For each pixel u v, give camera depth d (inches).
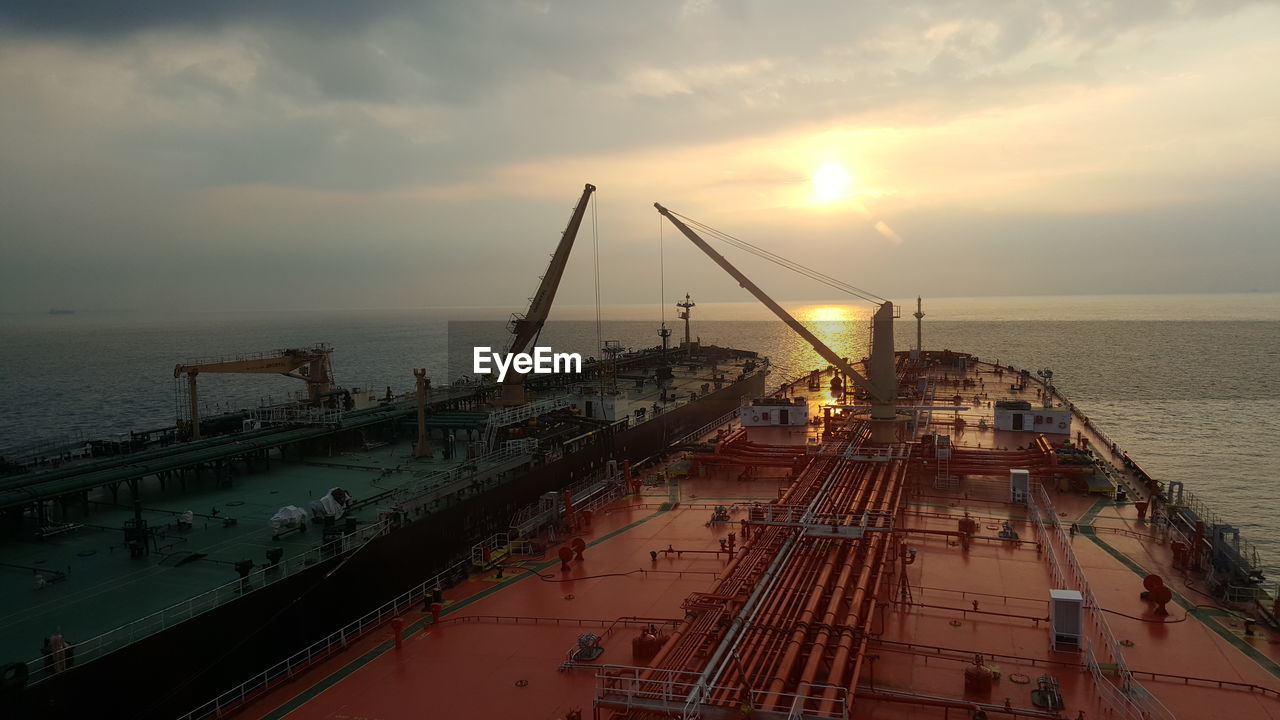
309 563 1475.1
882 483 2007.9
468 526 1971.0
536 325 3107.8
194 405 2305.6
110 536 1617.9
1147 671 1197.1
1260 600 1429.6
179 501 1884.8
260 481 2084.2
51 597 1310.3
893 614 1395.2
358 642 1390.3
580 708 1118.4
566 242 3149.6
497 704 1142.3
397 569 1690.5
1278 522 3085.6
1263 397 6619.1
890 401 2449.6
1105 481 2123.5
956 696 1116.5
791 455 2405.3
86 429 5521.7
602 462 2701.8
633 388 4089.6
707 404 3905.0
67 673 1046.4
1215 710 1096.8
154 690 1163.3
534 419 2620.6
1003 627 1339.8
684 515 2053.4
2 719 977.5
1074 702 1098.1
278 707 1163.9
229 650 1286.9
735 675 973.8
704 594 1255.5
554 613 1464.1
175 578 1393.9
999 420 2896.2
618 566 1697.8
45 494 1600.6
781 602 1211.2
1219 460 4205.2
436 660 1300.4
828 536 1451.8
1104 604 1440.7
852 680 979.9
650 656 1225.4
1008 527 1812.3
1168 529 1835.6
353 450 2503.7
